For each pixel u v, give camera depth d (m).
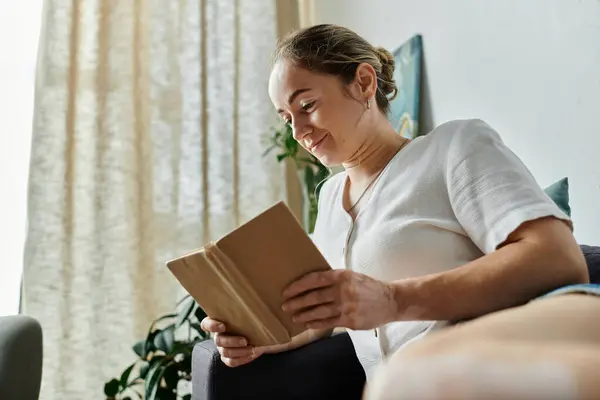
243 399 1.01
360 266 0.90
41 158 2.32
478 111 1.61
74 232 2.35
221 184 2.57
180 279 0.86
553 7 1.34
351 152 1.01
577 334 0.41
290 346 1.07
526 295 0.69
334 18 2.65
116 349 2.34
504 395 0.32
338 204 1.04
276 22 2.71
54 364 2.26
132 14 2.50
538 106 1.38
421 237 0.85
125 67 2.47
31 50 2.50
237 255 0.73
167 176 2.49
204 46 2.58
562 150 1.31
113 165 2.42
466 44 1.66
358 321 0.71
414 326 0.85
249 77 2.66
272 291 0.75
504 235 0.73
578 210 1.28
